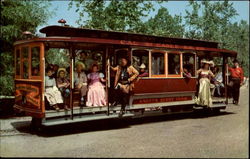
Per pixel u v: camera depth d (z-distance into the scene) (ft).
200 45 36.50
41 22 42.27
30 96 25.49
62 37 24.86
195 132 19.89
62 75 26.40
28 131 26.40
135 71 27.99
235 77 36.73
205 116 33.63
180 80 33.12
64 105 25.58
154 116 35.65
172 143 17.67
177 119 32.81
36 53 25.80
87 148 18.29
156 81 30.81
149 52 30.14
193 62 34.76
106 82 27.50
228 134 14.38
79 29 26.91
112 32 28.53
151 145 17.93
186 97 34.14
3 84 37.88
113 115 27.32
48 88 24.97
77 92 27.35
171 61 32.40
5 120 33.35
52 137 23.54
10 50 39.65
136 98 29.58
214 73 39.40
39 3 41.93
